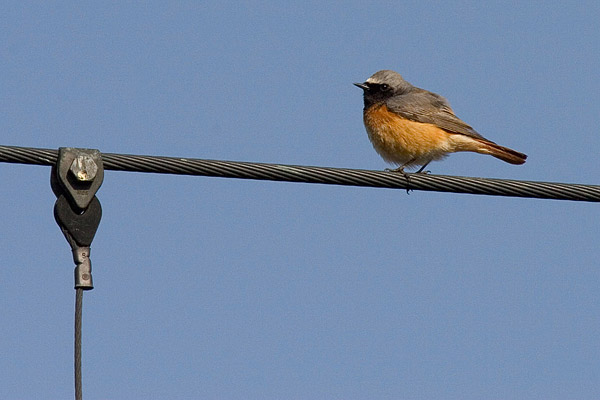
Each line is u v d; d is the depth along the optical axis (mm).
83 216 10852
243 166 12195
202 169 12062
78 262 10672
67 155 10930
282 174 12328
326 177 12477
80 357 9891
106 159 11711
